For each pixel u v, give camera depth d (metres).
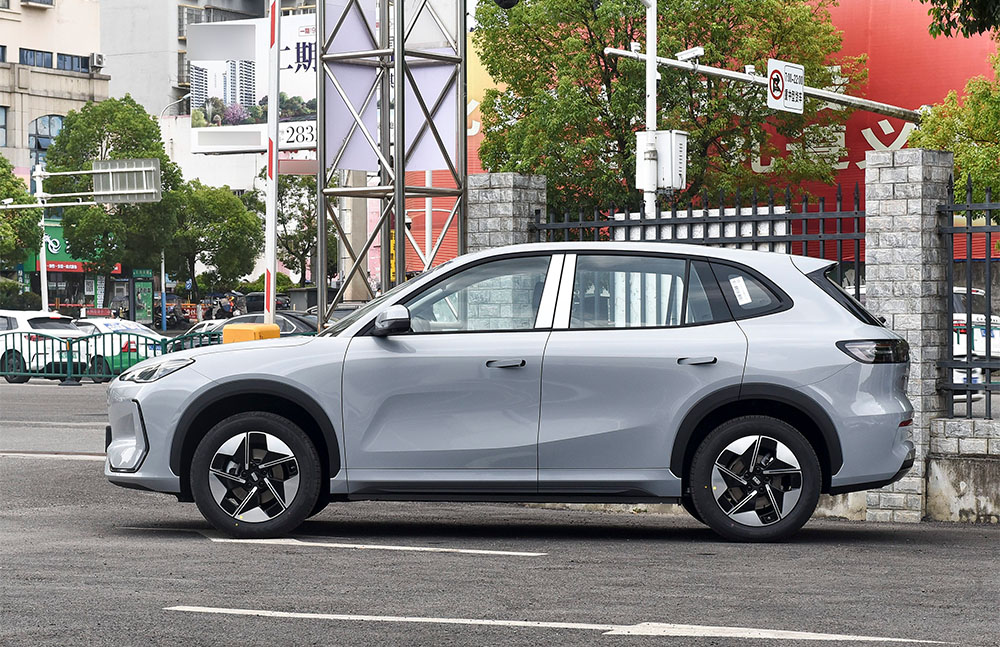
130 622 6.36
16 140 92.62
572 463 8.99
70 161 74.62
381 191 14.63
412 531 9.80
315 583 7.41
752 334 9.03
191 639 6.02
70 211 74.62
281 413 9.41
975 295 19.91
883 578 7.69
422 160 14.70
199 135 41.12
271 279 15.35
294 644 5.93
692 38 39.03
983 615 6.61
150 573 7.71
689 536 9.60
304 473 9.13
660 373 8.98
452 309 9.24
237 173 119.56
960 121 35.97
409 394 9.08
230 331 12.45
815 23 39.69
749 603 6.88
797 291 9.17
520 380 9.02
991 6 17.05
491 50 40.03
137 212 75.94
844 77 40.91
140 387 9.33
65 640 5.99
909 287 10.96
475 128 49.03
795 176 40.28
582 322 9.14
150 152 75.25
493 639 6.03
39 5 95.44
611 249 9.26
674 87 37.88
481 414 9.04
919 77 40.94
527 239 12.70
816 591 7.24
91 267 76.31
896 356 9.15
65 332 34.62
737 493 9.04
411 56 14.68
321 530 9.80
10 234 72.06
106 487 12.52
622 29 37.66
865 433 8.95
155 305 90.12
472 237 12.77
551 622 6.38
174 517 10.51
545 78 39.00
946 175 11.15
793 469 8.94
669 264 9.21
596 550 8.75
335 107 14.80
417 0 14.75
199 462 9.16
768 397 8.95
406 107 14.76
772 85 30.12
